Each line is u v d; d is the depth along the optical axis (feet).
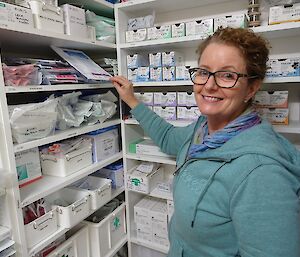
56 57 5.27
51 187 3.96
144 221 5.76
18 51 4.73
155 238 5.72
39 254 3.97
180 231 2.80
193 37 4.31
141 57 5.22
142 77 5.04
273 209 1.95
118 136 5.72
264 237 1.98
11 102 4.40
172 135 4.27
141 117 4.52
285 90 4.43
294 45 4.55
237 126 2.55
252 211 2.02
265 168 2.04
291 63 3.92
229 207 2.28
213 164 2.48
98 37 4.83
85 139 4.84
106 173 5.64
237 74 2.37
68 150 4.43
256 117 2.65
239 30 2.44
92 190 4.80
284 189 1.98
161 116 5.05
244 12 4.73
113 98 5.33
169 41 4.52
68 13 4.01
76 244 4.68
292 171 2.18
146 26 4.91
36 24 3.51
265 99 4.22
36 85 3.61
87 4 4.72
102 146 5.16
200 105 2.65
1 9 3.01
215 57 2.40
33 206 4.09
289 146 2.57
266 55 2.50
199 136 3.19
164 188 5.67
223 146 2.52
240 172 2.17
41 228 3.84
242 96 2.48
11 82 3.32
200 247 2.65
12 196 3.35
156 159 5.18
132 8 5.03
